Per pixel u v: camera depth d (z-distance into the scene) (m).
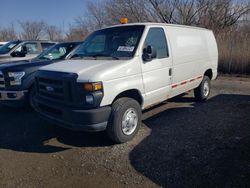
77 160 3.75
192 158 3.66
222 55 12.12
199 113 5.82
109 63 4.07
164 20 20.30
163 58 4.86
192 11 19.56
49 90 4.15
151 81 4.56
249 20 18.16
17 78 5.80
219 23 18.69
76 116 3.69
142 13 20.86
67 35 29.19
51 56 7.02
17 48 8.89
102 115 3.77
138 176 3.28
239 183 3.04
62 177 3.33
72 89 3.73
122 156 3.81
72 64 4.28
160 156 3.76
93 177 3.31
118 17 22.20
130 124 4.25
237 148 3.93
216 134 4.51
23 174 3.42
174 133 4.61
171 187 3.03
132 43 4.43
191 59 5.84
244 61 11.66
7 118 5.71
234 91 8.31
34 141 4.45
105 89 3.73
